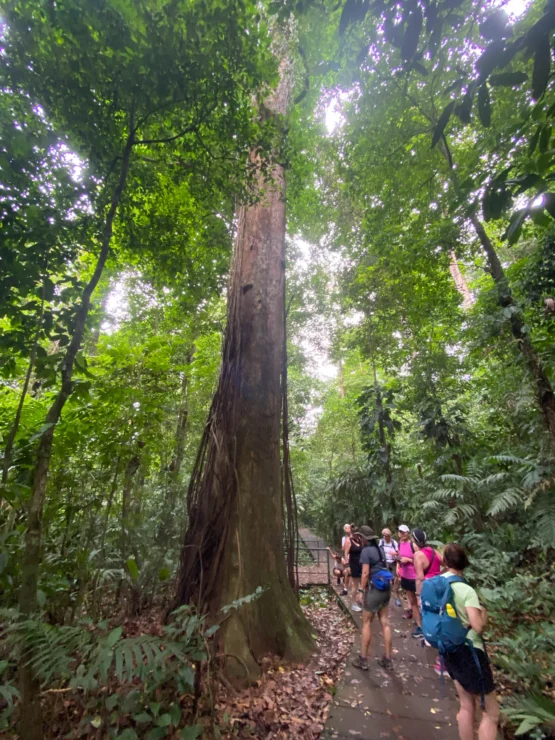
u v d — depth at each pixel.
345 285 9.34
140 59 2.53
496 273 5.34
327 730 2.90
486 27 1.37
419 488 8.42
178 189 5.25
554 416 4.74
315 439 14.59
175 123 3.16
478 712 3.06
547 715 2.48
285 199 5.18
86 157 2.92
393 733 2.87
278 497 4.70
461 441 7.70
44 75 2.50
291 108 6.18
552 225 4.69
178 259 5.42
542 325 5.40
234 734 2.76
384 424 8.62
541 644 3.55
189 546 4.25
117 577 4.70
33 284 2.64
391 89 4.94
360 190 6.77
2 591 2.94
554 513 5.33
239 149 3.46
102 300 8.18
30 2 2.36
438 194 6.00
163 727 2.37
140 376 4.88
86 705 2.40
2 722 2.30
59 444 3.81
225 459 4.48
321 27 4.35
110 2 2.34
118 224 4.31
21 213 2.58
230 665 3.49
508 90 4.19
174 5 2.48
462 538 6.55
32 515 2.23
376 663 4.01
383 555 4.19
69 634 2.21
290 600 4.44
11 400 4.10
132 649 2.18
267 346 5.12
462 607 2.67
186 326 8.13
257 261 5.43
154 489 6.01
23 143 2.55
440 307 7.95
